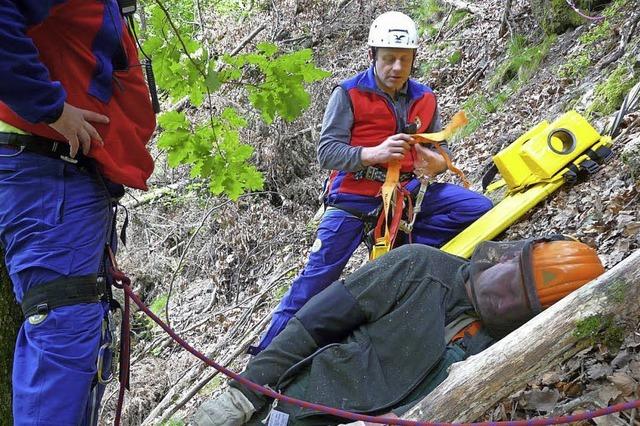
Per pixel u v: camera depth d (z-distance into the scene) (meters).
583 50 7.30
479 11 10.84
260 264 8.27
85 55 2.60
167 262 9.02
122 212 9.61
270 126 9.19
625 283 2.62
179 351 7.32
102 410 6.59
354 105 4.36
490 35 10.01
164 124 3.76
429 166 4.35
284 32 12.24
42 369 2.43
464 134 8.09
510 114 7.56
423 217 4.59
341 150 4.30
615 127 5.06
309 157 9.30
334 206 4.46
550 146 4.67
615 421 2.80
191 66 3.53
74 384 2.45
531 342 2.63
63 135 2.47
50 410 2.41
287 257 7.99
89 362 2.51
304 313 3.12
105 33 2.65
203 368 6.43
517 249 2.99
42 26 2.53
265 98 3.85
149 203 9.67
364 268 3.17
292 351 3.09
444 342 3.03
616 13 7.25
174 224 9.23
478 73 9.52
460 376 2.67
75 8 2.55
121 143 2.76
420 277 3.13
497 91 8.52
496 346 2.68
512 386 2.64
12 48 2.27
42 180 2.54
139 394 6.59
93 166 2.67
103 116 2.62
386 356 3.02
